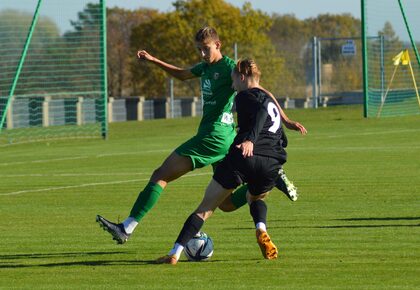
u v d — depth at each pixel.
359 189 32.62
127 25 154.25
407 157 45.06
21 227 25.45
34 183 37.62
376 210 27.12
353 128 67.88
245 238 22.45
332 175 37.59
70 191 34.50
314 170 39.81
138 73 137.38
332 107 92.00
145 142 61.44
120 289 16.73
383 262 18.84
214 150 20.62
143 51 21.94
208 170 40.78
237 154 19.09
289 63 124.56
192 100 114.31
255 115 18.91
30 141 64.06
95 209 29.42
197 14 133.75
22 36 67.06
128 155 51.06
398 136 59.38
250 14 133.25
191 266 18.91
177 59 135.12
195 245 19.42
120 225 19.84
